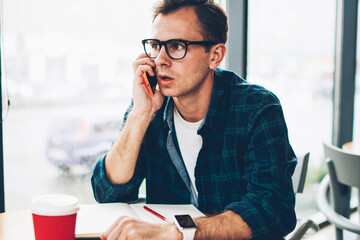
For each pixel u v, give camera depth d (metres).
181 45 1.19
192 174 1.34
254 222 1.02
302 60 2.81
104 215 1.04
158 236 0.90
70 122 1.79
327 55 3.10
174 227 0.94
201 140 1.32
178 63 1.19
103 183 1.25
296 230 1.16
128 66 1.83
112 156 1.25
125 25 1.79
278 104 1.27
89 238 0.91
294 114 2.87
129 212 1.07
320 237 2.82
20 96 1.56
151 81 1.31
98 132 1.89
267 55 2.41
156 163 1.38
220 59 1.26
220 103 1.29
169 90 1.21
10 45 1.50
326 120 3.19
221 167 1.29
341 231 1.97
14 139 1.57
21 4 1.53
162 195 1.37
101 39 1.79
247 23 2.19
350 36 3.18
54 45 1.67
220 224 0.99
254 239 1.02
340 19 3.14
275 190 1.11
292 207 1.13
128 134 1.26
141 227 0.91
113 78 1.85
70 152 1.81
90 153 1.88
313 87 2.98
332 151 1.88
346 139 3.29
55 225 0.83
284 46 2.57
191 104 1.28
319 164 3.13
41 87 1.64
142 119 1.27
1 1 1.45
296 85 2.79
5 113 1.48
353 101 3.28
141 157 1.36
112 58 1.82
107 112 1.88
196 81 1.22
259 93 1.29
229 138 1.28
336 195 1.90
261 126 1.21
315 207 3.19
